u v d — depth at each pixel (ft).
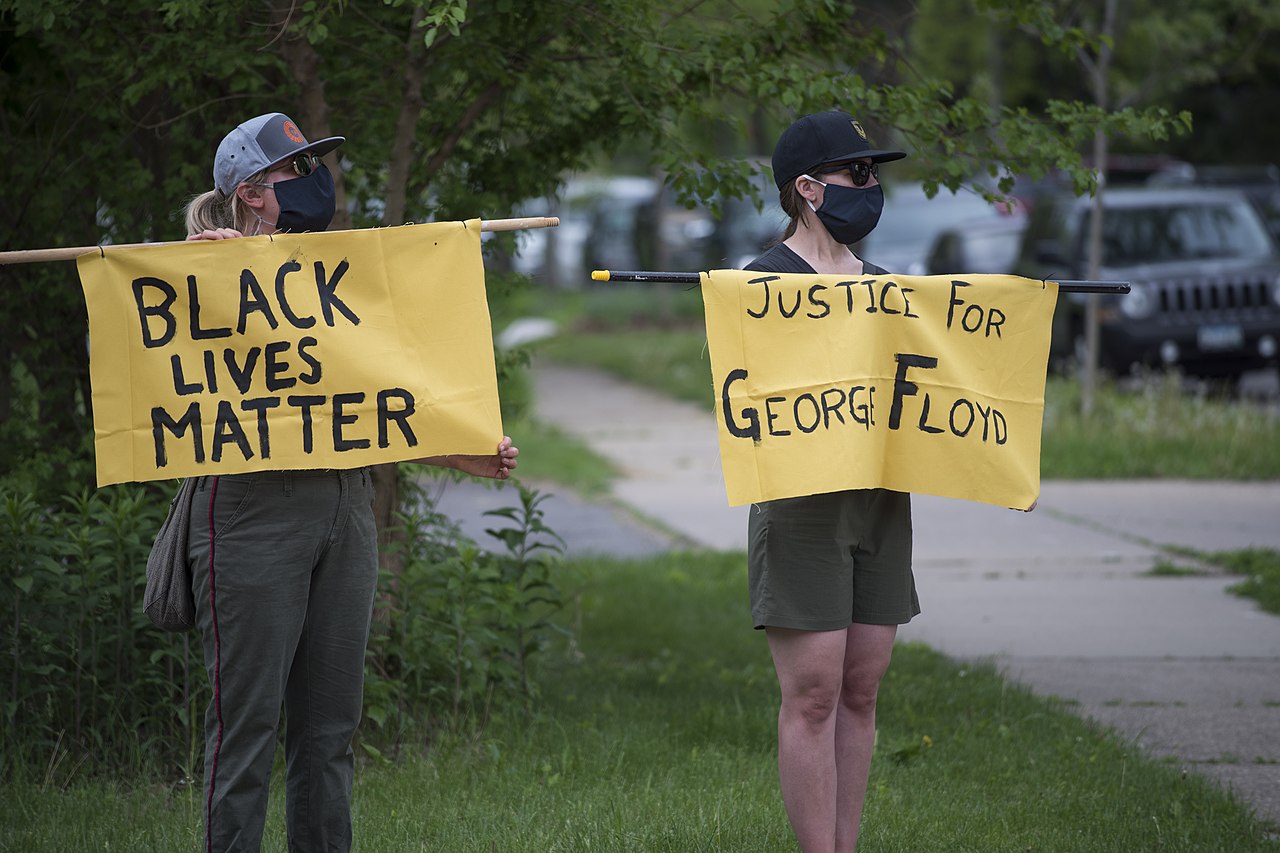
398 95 40.40
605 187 208.64
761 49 40.37
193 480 25.79
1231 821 32.14
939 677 44.88
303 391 26.00
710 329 26.58
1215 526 69.87
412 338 26.50
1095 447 87.04
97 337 25.70
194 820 30.89
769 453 26.37
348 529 25.80
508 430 98.78
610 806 32.19
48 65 40.81
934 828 31.27
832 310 27.12
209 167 39.88
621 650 49.52
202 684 35.22
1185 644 49.88
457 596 38.40
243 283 26.05
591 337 175.42
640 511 75.77
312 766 26.25
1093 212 97.91
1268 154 167.73
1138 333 102.68
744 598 56.59
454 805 32.42
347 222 38.09
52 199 39.52
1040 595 57.31
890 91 39.63
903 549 27.45
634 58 38.52
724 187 40.50
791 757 26.76
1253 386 119.85
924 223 141.38
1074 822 32.04
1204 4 96.17
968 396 27.78
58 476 40.57
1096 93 85.10
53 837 29.76
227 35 37.60
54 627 34.73
